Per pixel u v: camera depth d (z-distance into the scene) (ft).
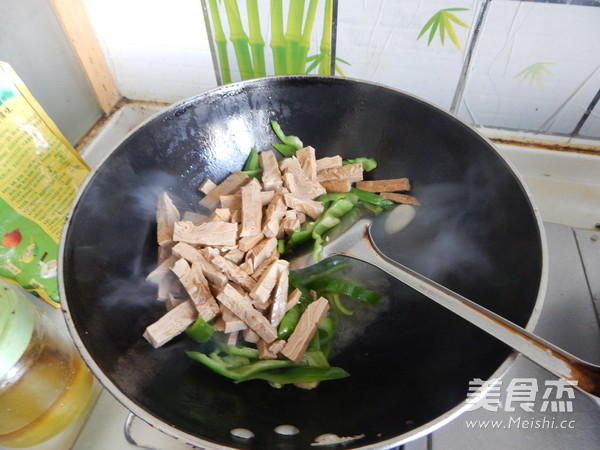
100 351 0.76
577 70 1.07
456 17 1.04
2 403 0.84
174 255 1.02
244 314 0.93
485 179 0.96
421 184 1.10
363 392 0.85
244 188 1.10
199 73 1.34
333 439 0.73
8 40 1.09
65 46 1.23
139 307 0.93
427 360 0.86
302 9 1.11
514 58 1.09
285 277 0.98
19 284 1.04
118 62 1.35
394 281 1.03
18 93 0.98
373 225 1.10
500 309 0.83
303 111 1.16
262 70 1.29
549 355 0.69
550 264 1.06
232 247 1.03
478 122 1.26
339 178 1.15
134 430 0.91
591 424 0.83
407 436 0.67
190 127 1.09
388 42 1.13
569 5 0.96
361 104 1.11
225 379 0.89
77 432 0.93
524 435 0.82
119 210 0.96
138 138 1.00
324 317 1.00
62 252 0.80
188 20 1.19
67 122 1.31
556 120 1.19
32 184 1.03
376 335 0.96
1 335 0.81
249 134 1.17
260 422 0.79
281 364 0.91
